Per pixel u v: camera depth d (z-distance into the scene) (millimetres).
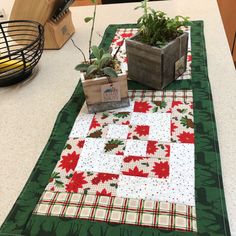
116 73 810
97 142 777
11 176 720
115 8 1568
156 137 773
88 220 599
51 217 612
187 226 569
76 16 1524
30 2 1144
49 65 1156
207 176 659
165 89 949
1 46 1284
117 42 1224
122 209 612
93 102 860
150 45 876
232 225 568
